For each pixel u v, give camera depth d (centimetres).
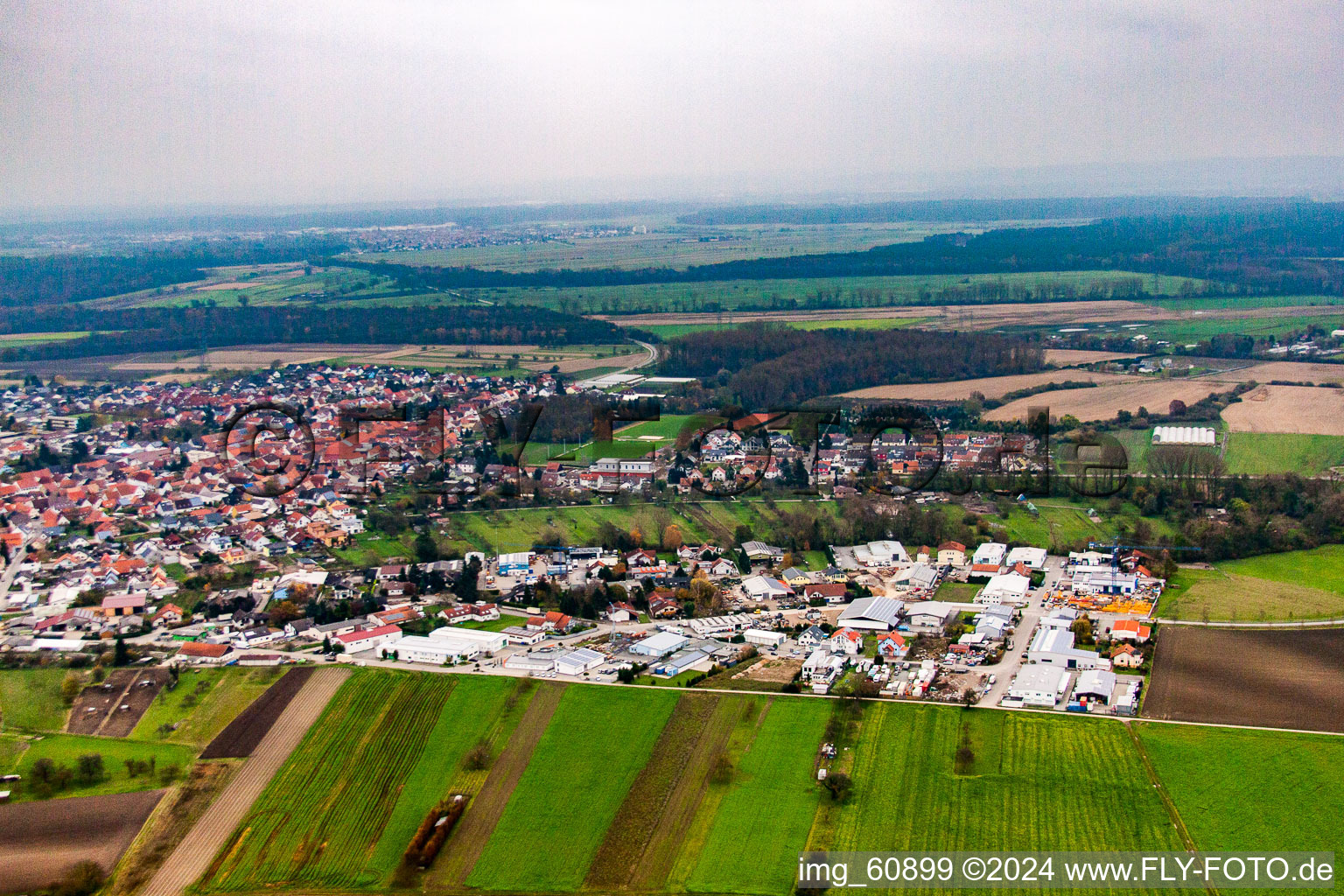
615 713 16688
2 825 14612
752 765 15275
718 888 13100
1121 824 13550
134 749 16362
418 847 14075
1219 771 14325
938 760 14988
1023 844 13350
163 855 14162
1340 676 16925
